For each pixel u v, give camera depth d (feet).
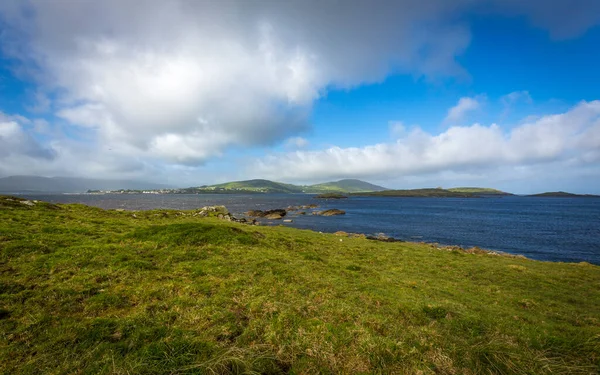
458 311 40.75
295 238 104.42
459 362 27.48
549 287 66.85
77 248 50.24
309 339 28.45
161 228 70.79
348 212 414.21
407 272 72.38
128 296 34.96
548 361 28.50
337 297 41.78
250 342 27.73
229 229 78.33
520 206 585.63
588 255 150.30
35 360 22.61
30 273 38.58
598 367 28.09
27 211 89.61
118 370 22.18
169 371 22.91
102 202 564.71
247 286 41.42
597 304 56.80
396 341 29.40
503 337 33.04
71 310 30.71
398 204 642.63
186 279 42.52
